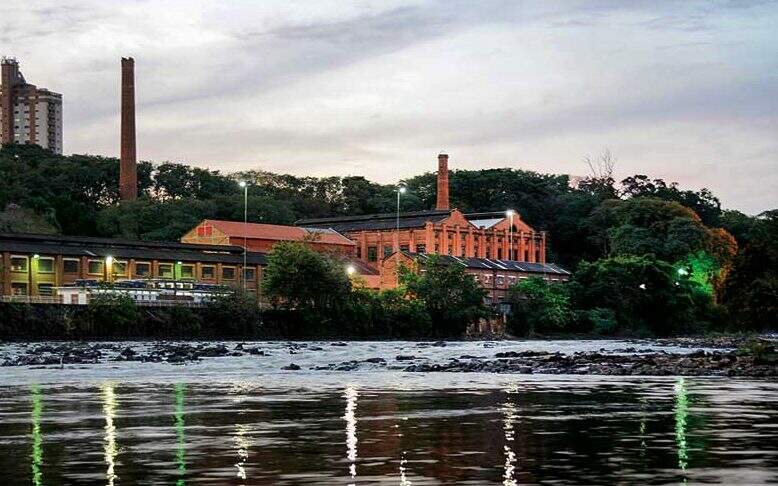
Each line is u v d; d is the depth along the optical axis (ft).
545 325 629.10
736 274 415.03
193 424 117.80
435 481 77.36
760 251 410.93
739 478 77.36
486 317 595.06
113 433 108.47
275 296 522.88
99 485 76.23
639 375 219.20
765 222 537.24
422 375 226.38
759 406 137.18
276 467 84.23
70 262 522.88
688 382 193.26
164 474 80.84
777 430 107.45
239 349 364.17
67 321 428.56
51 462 87.20
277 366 272.51
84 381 206.90
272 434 107.45
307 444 98.78
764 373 216.54
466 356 323.16
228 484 76.43
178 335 466.70
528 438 102.47
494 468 83.15
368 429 112.06
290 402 150.20
